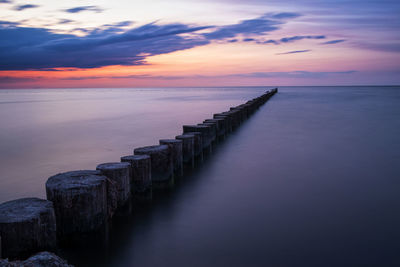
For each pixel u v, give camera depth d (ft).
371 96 142.00
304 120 51.70
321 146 30.60
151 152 16.99
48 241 9.54
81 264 10.96
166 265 10.81
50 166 27.91
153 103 120.47
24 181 23.66
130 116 70.38
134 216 14.64
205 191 18.03
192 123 57.00
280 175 21.06
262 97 91.76
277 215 14.60
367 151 27.99
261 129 41.91
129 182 14.12
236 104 109.91
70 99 169.89
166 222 13.99
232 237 12.56
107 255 11.48
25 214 9.18
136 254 11.48
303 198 16.75
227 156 26.81
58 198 10.85
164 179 17.44
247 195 17.31
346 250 11.42
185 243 12.17
